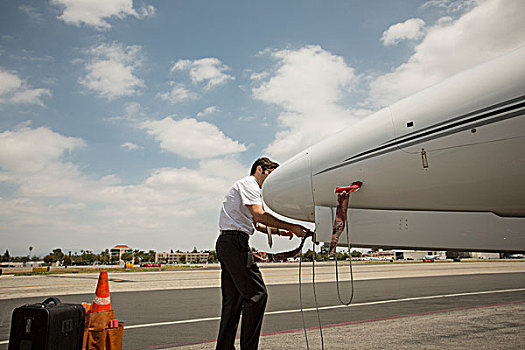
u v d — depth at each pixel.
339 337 4.92
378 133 2.91
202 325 5.95
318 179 3.24
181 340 4.82
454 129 2.51
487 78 2.47
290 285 14.32
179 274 26.36
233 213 3.06
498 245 2.54
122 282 17.00
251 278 2.94
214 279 19.30
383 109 3.05
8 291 12.07
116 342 3.18
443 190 2.61
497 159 2.35
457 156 2.49
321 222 3.24
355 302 8.98
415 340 4.73
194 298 10.02
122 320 6.48
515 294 10.66
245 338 2.91
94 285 14.38
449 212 2.70
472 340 4.75
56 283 15.98
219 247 3.02
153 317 6.82
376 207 2.95
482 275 19.73
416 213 2.80
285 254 3.18
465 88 2.54
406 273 22.69
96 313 3.14
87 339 3.05
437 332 5.26
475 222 2.61
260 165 3.27
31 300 9.37
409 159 2.71
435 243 2.71
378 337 4.92
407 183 2.73
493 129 2.36
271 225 3.04
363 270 27.88
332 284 14.57
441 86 2.73
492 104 2.38
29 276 24.72
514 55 2.44
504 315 6.91
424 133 2.65
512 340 4.75
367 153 2.94
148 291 12.11
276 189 3.59
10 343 2.59
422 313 7.16
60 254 129.88
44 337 2.51
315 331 5.38
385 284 14.34
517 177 2.31
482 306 8.20
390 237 2.86
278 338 4.87
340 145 3.16
